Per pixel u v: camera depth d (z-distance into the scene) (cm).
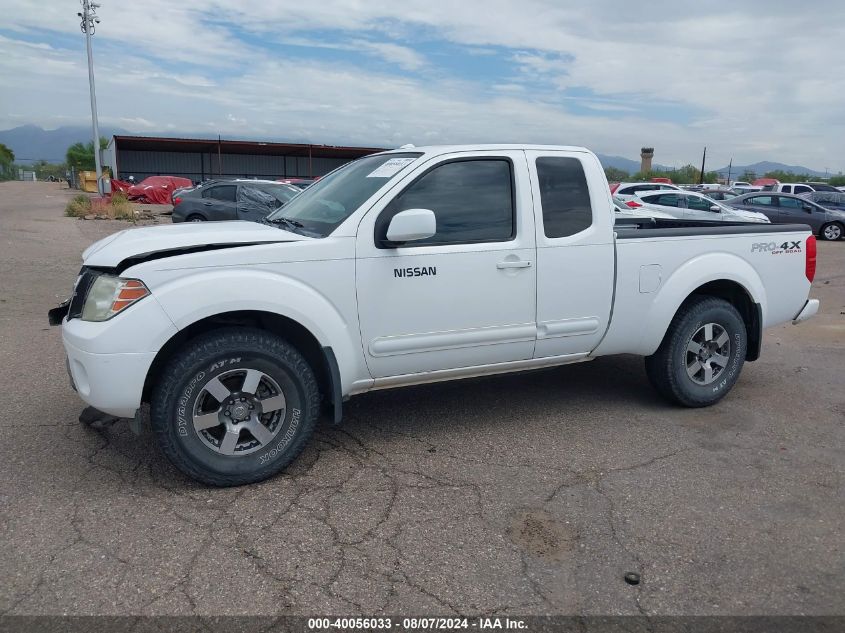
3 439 449
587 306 475
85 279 385
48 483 389
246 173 5044
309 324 390
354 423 494
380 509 368
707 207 1934
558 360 485
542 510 370
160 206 3450
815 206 2152
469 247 433
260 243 387
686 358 521
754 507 377
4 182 7931
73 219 2338
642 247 488
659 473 418
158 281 363
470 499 381
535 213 452
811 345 758
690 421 507
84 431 464
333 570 312
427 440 464
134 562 314
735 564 323
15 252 1391
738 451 452
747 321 552
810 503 383
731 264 521
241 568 312
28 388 552
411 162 427
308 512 363
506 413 518
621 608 290
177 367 367
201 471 379
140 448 439
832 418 517
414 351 428
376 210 411
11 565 310
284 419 396
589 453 446
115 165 4494
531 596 296
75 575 304
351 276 402
